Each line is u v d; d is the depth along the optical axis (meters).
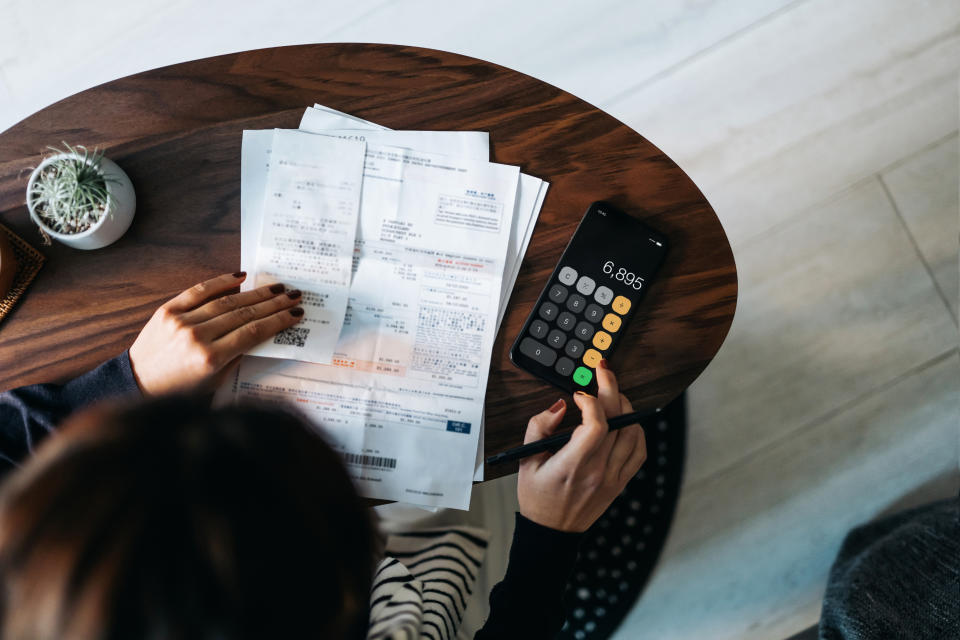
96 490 0.30
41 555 0.30
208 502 0.30
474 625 0.95
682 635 1.16
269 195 0.68
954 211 1.20
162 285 0.67
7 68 1.25
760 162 1.22
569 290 0.67
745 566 1.16
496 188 0.69
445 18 1.24
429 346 0.67
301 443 0.36
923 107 1.21
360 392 0.66
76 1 1.25
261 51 0.70
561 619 0.69
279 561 0.32
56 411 0.62
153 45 1.24
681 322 0.68
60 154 0.62
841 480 1.17
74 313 0.67
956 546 0.87
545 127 0.69
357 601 0.38
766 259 1.21
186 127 0.69
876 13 1.22
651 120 1.23
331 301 0.67
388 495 0.65
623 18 1.23
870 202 1.21
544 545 0.65
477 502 1.00
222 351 0.61
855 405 1.18
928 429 1.17
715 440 1.18
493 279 0.68
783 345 1.19
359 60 0.70
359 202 0.68
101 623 0.30
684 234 0.69
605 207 0.68
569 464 0.62
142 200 0.68
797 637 1.15
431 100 0.69
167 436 0.33
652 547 0.99
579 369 0.67
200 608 0.30
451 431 0.66
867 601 0.86
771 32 1.22
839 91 1.22
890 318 1.19
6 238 0.65
